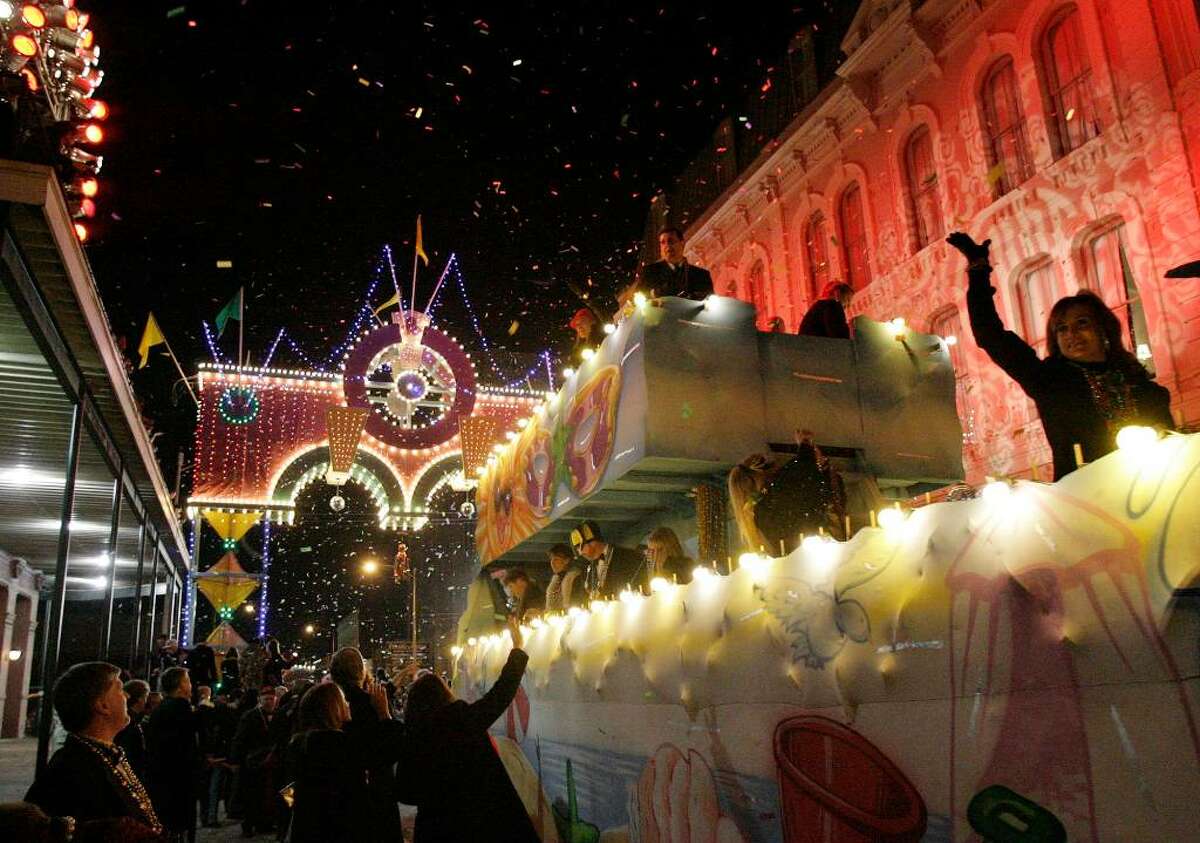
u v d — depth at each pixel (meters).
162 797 7.13
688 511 6.27
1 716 19.05
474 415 23.58
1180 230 10.77
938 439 5.73
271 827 10.34
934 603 2.40
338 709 4.89
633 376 5.14
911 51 14.89
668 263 6.14
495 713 4.31
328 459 23.77
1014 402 12.73
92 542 18.22
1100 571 1.95
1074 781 1.95
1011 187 13.28
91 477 12.67
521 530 7.84
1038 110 12.74
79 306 7.48
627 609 4.43
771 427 5.20
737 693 3.25
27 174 5.78
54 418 9.77
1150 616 1.81
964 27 14.09
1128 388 2.86
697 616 3.65
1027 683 2.08
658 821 3.83
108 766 3.49
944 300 14.05
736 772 3.21
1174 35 11.02
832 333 5.84
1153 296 10.98
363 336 23.39
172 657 15.85
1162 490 1.89
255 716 10.50
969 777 2.21
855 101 16.02
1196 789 1.70
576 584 6.73
